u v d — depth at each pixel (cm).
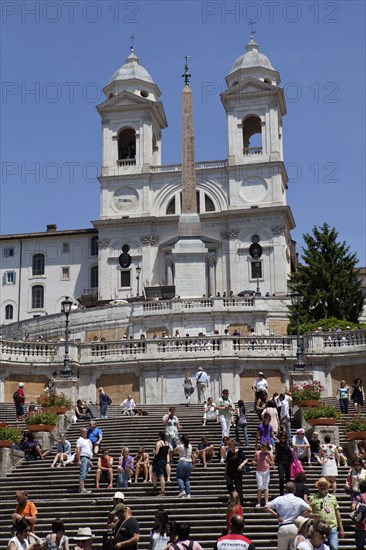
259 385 3372
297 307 3953
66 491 2547
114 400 4622
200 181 8950
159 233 8875
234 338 4584
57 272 9238
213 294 8625
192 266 7862
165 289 7800
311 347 4550
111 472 2577
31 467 2811
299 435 2659
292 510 1756
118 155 9269
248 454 2820
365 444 2481
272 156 8844
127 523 1705
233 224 8700
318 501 1878
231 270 8600
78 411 3444
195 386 4528
